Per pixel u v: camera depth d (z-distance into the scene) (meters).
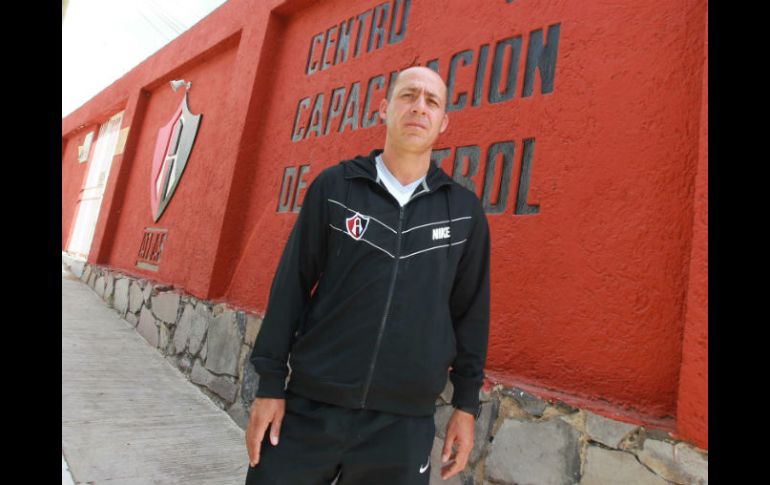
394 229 1.27
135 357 4.32
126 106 8.00
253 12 4.47
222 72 5.19
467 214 1.36
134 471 2.33
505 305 1.93
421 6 2.76
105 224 7.27
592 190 1.76
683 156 1.56
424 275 1.26
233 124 4.25
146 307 5.12
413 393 1.21
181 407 3.30
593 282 1.70
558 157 1.89
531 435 1.66
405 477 1.21
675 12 1.66
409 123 1.32
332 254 1.27
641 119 1.68
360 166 1.33
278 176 3.72
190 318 4.13
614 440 1.46
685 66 1.61
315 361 1.22
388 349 1.21
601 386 1.61
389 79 2.88
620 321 1.60
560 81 1.95
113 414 2.97
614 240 1.67
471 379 1.35
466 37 2.42
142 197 6.50
